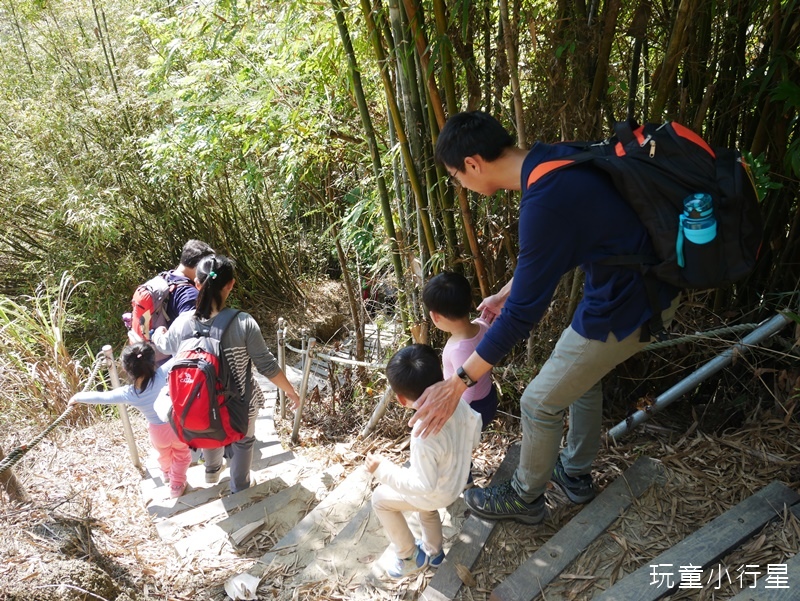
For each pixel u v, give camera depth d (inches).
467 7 100.7
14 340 187.3
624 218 76.4
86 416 179.0
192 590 106.1
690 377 108.2
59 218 277.6
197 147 237.8
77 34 286.4
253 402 129.0
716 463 102.9
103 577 100.2
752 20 107.7
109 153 279.4
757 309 115.2
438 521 95.7
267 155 232.7
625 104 123.0
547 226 75.0
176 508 133.4
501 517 99.7
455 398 81.9
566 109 110.5
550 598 86.4
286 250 341.4
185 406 116.1
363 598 96.3
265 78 202.5
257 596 101.3
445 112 122.3
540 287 77.3
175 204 299.7
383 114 181.3
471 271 131.3
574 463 101.0
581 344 83.7
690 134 76.4
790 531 86.2
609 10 103.1
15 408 175.0
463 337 108.6
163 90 238.7
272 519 122.7
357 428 163.3
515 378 129.8
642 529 93.8
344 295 339.0
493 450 126.4
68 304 293.1
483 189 84.7
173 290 153.9
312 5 167.3
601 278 80.6
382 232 160.9
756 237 75.7
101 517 124.6
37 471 142.2
